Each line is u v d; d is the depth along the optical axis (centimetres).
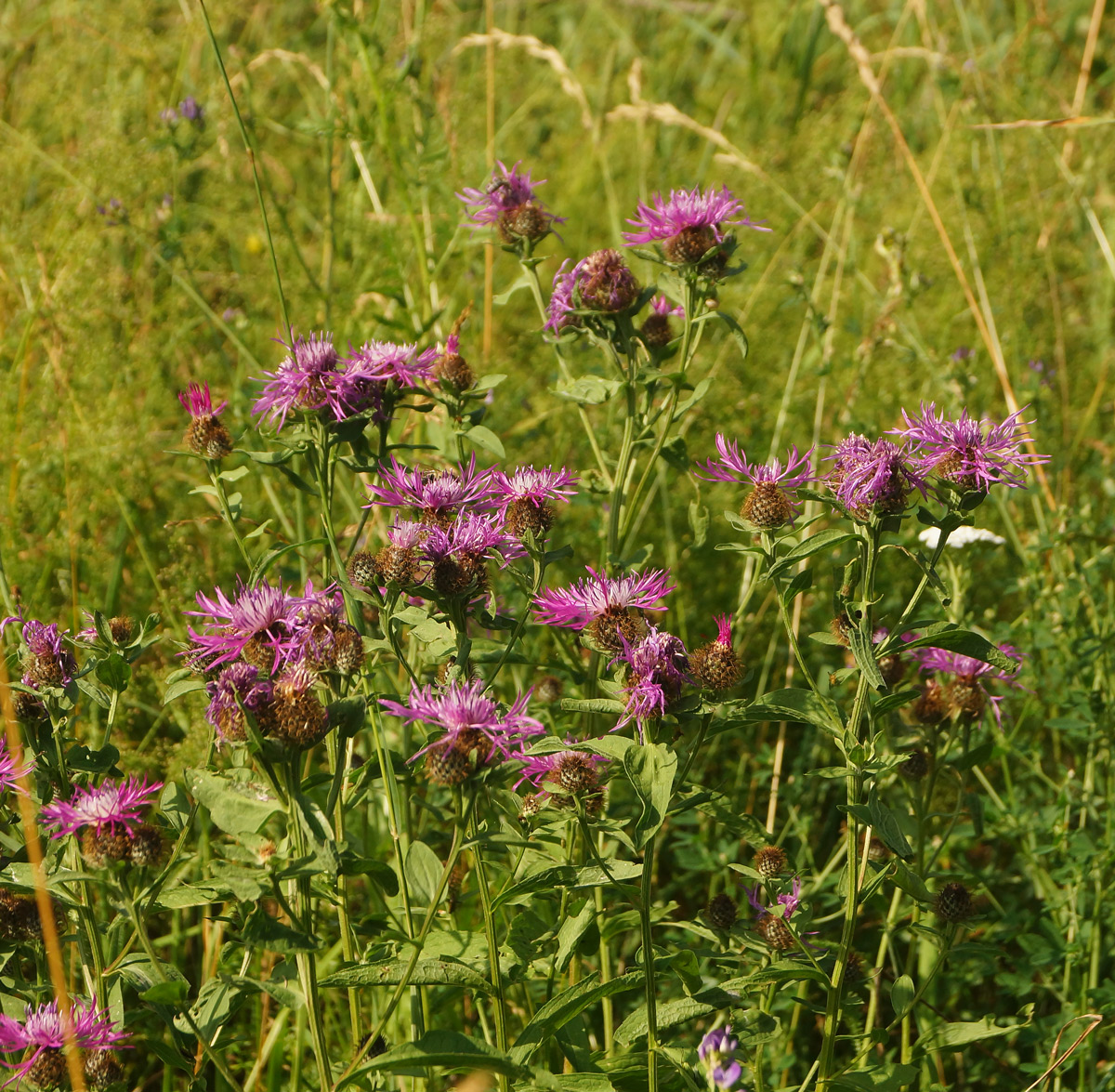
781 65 346
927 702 165
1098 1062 170
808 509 184
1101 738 176
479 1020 169
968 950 161
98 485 188
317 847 150
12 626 169
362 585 159
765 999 161
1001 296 234
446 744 152
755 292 217
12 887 155
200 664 155
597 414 196
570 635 168
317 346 163
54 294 192
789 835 177
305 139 255
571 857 160
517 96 320
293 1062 164
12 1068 151
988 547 191
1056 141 261
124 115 226
